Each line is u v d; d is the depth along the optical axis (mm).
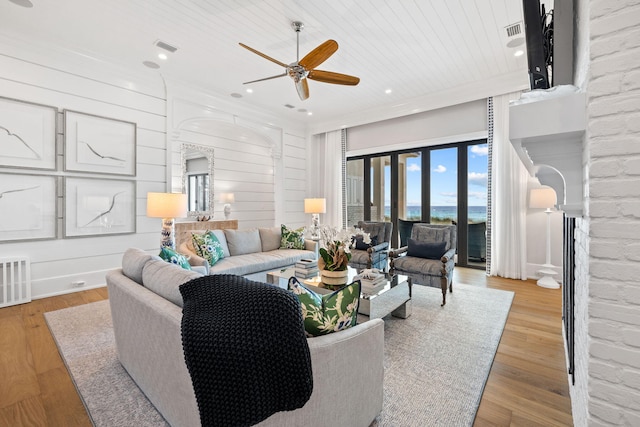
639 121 856
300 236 4641
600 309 941
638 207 866
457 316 2891
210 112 4961
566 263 2061
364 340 1378
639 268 872
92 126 3717
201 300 1152
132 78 4051
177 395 1297
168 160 4402
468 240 5156
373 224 4703
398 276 2973
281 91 4809
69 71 3543
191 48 3494
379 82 4402
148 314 1443
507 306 3158
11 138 3178
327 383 1205
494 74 4160
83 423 1508
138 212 4141
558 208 1210
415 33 3172
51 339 2402
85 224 3691
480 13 2848
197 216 5379
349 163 6602
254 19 2949
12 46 3170
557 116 982
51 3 2721
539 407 1633
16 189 3225
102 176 3812
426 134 5207
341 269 2600
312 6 2756
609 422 931
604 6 902
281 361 989
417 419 1531
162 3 2723
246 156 6227
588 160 947
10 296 3191
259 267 3758
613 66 891
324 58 2730
